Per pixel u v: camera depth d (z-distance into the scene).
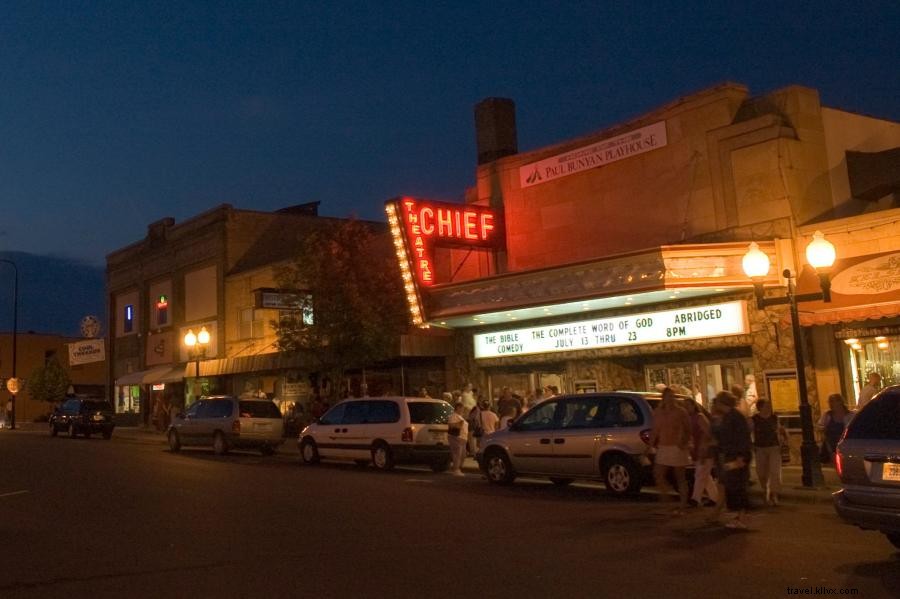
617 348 21.38
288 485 16.41
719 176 19.64
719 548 9.58
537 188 23.78
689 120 20.38
